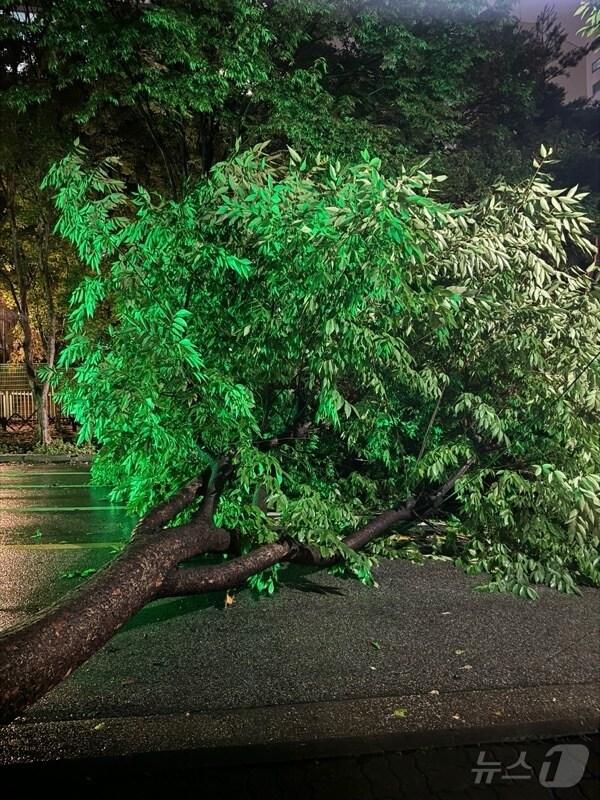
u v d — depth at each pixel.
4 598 5.46
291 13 13.05
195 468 5.93
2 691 2.91
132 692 3.76
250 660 4.18
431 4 14.02
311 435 6.47
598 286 6.48
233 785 3.00
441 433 6.60
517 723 3.46
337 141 12.58
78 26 11.66
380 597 5.40
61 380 5.46
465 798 2.93
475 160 15.58
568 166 18.02
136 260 5.41
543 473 5.70
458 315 5.80
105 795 2.93
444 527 7.05
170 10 11.74
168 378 5.02
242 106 13.84
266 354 5.41
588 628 4.75
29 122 14.56
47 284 18.22
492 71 16.97
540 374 6.07
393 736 3.34
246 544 5.47
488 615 5.00
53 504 10.32
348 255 4.77
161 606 5.19
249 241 5.51
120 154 16.05
